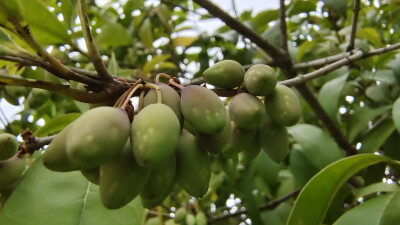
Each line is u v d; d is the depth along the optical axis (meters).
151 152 0.19
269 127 0.29
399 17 0.65
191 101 0.22
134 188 0.20
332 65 0.37
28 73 0.35
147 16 0.75
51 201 0.27
